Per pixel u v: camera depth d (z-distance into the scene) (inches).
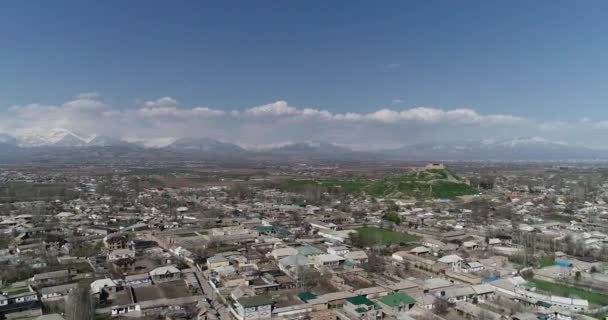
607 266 6978.4
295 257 7239.2
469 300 5644.7
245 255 7859.3
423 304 5393.7
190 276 6742.1
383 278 6555.1
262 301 5113.2
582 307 5231.3
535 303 5442.9
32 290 5836.6
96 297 5438.0
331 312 5251.0
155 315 5172.2
